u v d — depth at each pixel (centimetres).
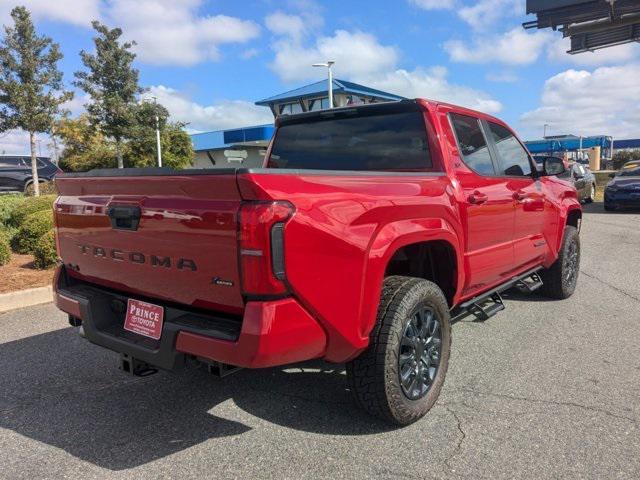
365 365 314
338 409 361
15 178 2100
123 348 307
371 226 299
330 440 321
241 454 306
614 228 1344
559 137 5488
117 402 378
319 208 270
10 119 1978
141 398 384
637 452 301
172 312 298
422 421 341
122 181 306
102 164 3266
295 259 257
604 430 326
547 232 566
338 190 285
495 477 280
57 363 453
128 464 298
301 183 268
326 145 454
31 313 611
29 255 915
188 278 279
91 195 336
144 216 293
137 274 308
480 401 367
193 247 271
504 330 524
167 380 415
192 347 271
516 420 340
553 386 390
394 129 415
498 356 452
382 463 295
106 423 347
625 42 1902
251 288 251
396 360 315
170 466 296
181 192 275
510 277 511
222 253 259
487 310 454
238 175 248
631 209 1781
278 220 250
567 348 470
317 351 280
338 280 279
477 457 299
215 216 259
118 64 2747
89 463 300
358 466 292
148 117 2906
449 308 398
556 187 607
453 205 377
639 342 484
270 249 248
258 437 326
